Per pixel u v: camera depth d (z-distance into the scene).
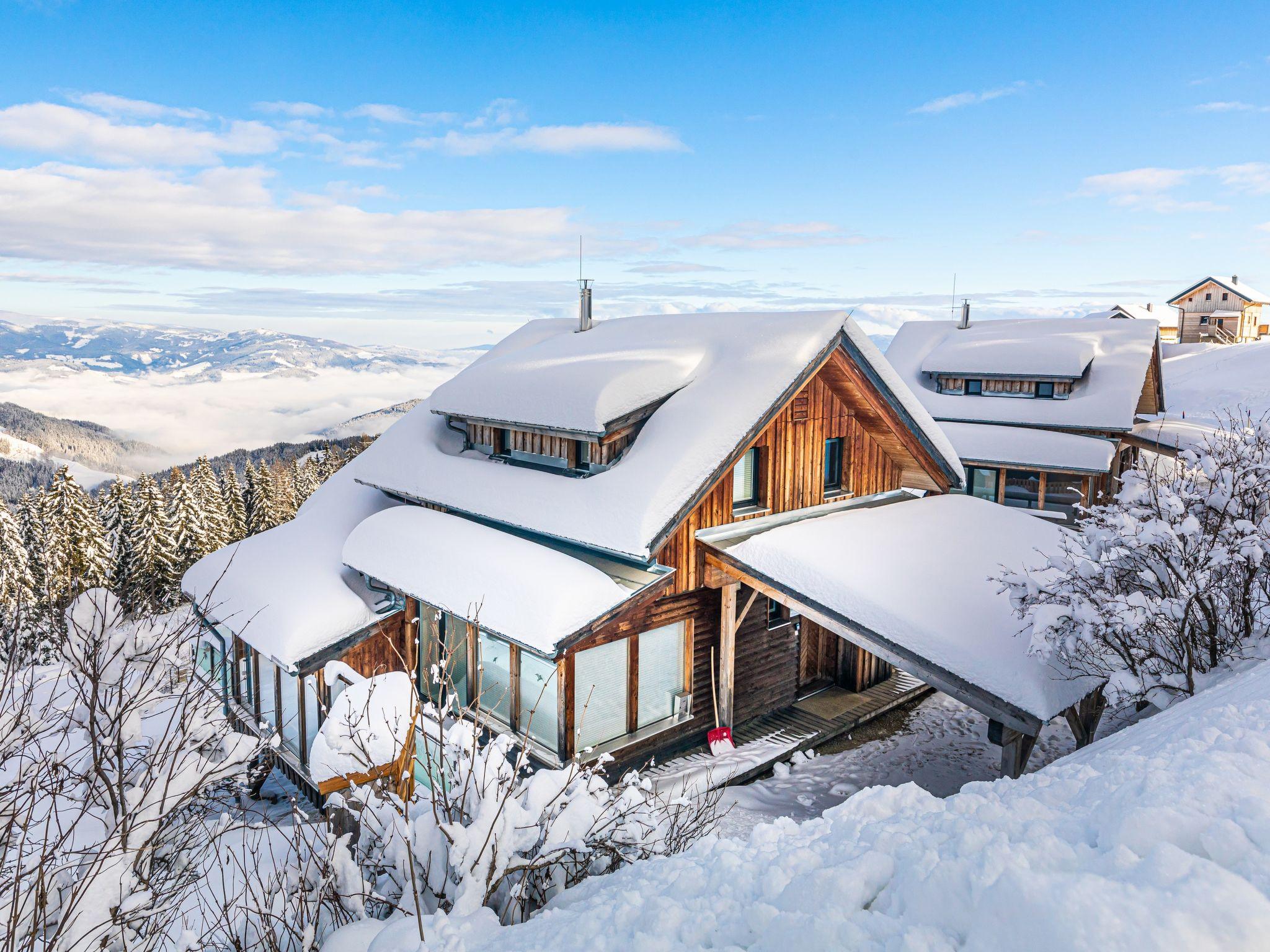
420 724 6.18
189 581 16.34
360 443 58.69
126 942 4.31
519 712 12.23
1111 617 8.50
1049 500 23.11
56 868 4.35
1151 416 26.69
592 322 19.94
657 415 13.37
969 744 13.11
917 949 3.09
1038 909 2.94
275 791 13.09
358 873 5.09
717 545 12.41
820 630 15.50
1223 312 70.62
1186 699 8.11
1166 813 3.44
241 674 15.31
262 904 5.20
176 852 5.07
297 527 17.12
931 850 3.74
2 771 4.56
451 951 4.38
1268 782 3.78
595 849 5.65
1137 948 2.69
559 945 4.16
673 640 12.99
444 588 12.26
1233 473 9.05
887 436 15.73
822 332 13.18
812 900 3.65
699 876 4.48
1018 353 24.42
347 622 13.54
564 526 12.26
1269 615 9.66
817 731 13.44
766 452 13.85
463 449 17.05
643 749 12.22
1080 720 9.78
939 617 10.17
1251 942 2.66
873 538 12.28
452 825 5.01
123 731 4.63
